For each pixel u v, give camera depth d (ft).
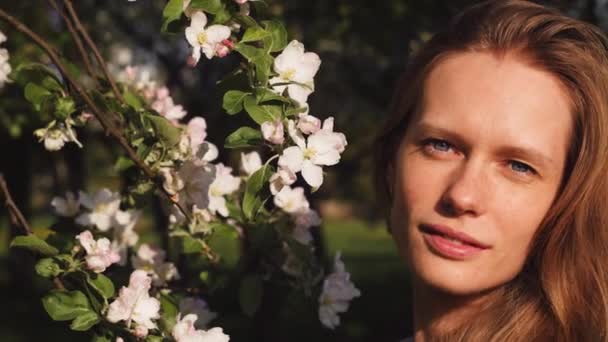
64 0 6.56
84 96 6.11
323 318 6.81
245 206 5.33
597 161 5.08
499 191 4.95
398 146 5.94
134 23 28.58
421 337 5.60
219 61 24.64
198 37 5.39
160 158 6.16
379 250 66.39
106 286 5.87
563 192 5.07
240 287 6.88
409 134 5.25
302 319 31.35
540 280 5.24
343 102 27.66
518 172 4.98
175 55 28.22
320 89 26.30
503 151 4.93
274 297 7.30
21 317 38.19
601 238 5.18
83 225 6.98
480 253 4.98
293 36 19.63
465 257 4.98
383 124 6.09
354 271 49.65
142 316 5.84
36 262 5.90
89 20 23.21
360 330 32.04
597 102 5.06
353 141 29.55
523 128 4.91
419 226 5.09
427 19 19.47
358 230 88.69
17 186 37.65
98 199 7.03
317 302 6.88
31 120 14.08
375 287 42.42
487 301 5.35
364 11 19.75
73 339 34.40
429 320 5.53
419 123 5.17
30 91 6.50
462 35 5.26
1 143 33.58
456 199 4.91
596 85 5.09
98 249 5.92
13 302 41.50
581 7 18.43
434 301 5.49
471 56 5.14
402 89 5.72
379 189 6.30
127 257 7.20
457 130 4.99
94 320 5.78
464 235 4.95
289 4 20.61
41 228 6.36
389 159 6.10
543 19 5.23
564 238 5.17
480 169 4.96
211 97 25.09
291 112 5.28
